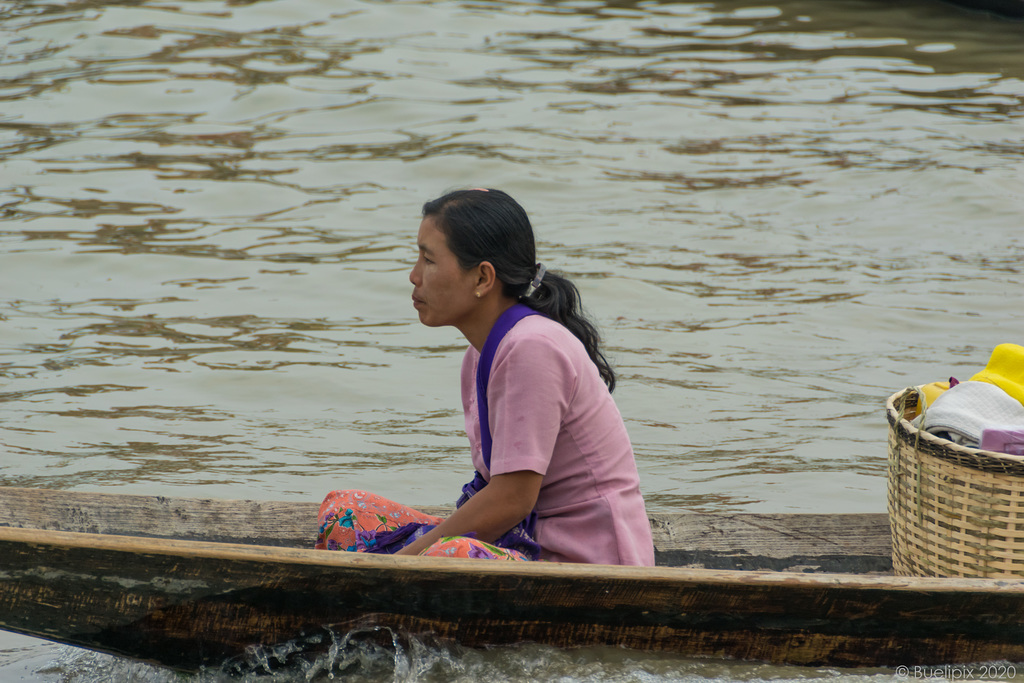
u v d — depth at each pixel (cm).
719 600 1028
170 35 5097
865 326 2352
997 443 1119
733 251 2903
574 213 3228
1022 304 2464
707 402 1967
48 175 3484
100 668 1085
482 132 3969
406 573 972
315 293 2573
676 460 1725
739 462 1716
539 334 1041
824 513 1408
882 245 2936
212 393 1983
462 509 1064
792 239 2998
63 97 4300
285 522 1334
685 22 5759
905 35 5500
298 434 1812
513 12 5812
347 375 2084
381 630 1015
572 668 1036
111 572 931
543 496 1103
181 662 1005
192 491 1567
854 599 1041
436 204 1079
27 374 2038
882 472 1684
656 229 3078
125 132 3959
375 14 5575
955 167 3553
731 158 3769
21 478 1587
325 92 4425
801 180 3519
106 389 1981
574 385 1055
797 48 5275
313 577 964
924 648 1084
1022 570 1112
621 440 1111
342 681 1023
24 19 5247
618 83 4675
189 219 3128
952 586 1038
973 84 4666
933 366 2123
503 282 1077
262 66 4719
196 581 948
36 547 912
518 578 987
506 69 4838
